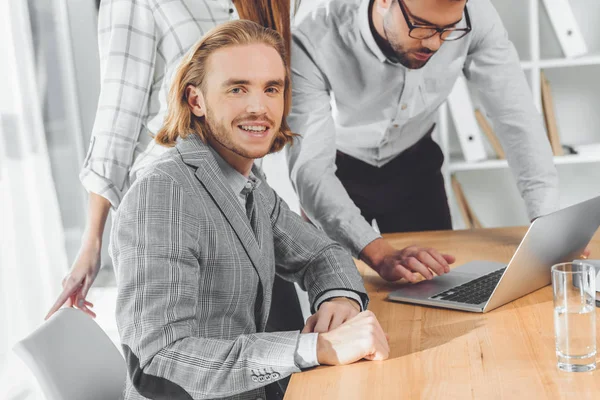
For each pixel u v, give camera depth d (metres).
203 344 1.11
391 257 1.59
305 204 1.93
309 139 2.01
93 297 3.08
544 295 1.37
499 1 3.15
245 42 1.24
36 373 1.18
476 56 2.14
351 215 1.79
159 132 1.32
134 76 1.80
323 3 2.10
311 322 1.28
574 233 1.38
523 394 0.94
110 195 1.78
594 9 3.14
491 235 1.89
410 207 2.58
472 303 1.33
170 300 1.12
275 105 1.26
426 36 2.05
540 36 3.19
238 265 1.24
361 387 1.01
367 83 2.18
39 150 2.67
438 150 2.56
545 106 3.07
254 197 1.35
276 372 1.09
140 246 1.14
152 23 1.81
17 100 2.62
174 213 1.16
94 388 1.28
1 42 2.61
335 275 1.42
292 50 2.10
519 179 2.11
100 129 1.80
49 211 2.68
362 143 2.40
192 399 1.10
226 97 1.23
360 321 1.13
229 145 1.25
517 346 1.12
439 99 2.27
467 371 1.04
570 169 3.28
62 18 2.91
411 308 1.37
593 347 1.00
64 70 2.93
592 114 3.20
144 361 1.10
